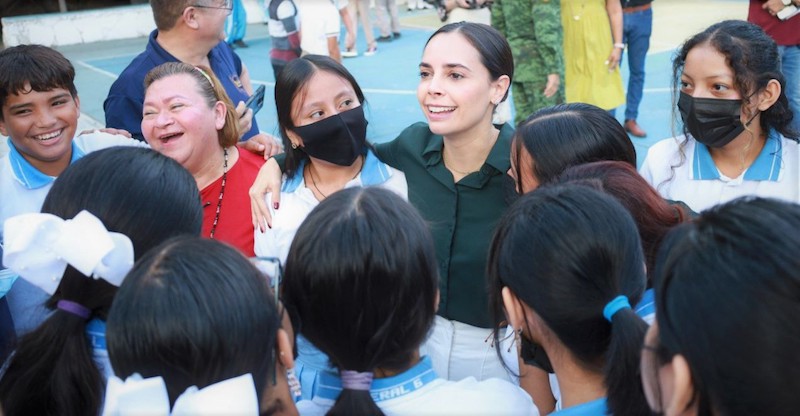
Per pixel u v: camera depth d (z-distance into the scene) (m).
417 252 1.27
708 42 2.05
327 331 1.25
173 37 2.97
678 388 0.91
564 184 1.40
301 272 1.25
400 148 2.27
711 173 2.23
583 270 1.23
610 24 5.41
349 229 1.23
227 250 1.19
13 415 1.26
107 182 1.37
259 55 11.82
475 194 2.11
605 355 1.29
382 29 12.18
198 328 1.07
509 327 2.01
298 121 2.11
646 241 1.54
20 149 2.29
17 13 16.89
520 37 4.86
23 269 1.23
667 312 0.93
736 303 0.85
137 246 1.35
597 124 1.84
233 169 2.44
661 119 6.57
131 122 2.92
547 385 1.97
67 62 2.29
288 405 1.29
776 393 0.84
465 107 1.98
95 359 1.31
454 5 5.31
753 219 0.91
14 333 1.87
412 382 1.35
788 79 4.12
